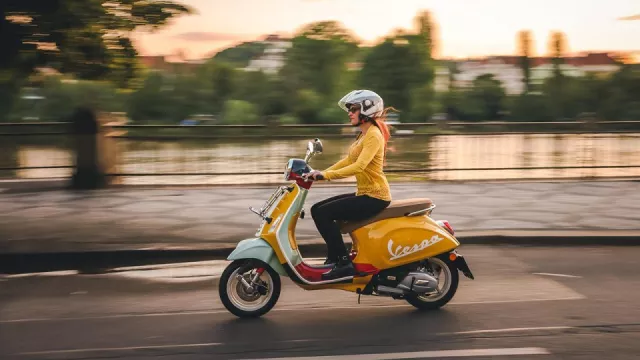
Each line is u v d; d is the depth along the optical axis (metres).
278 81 40.19
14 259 6.80
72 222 8.27
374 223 5.13
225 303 5.09
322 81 42.25
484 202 9.61
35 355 4.38
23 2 8.12
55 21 8.49
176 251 7.05
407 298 5.29
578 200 9.76
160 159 11.37
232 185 11.00
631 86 39.03
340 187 10.75
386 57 44.09
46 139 11.34
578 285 6.02
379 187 5.08
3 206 9.27
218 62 37.75
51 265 6.85
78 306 5.50
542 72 41.81
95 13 8.91
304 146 11.88
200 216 8.65
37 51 8.84
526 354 4.36
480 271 6.51
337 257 5.13
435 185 11.07
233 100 38.31
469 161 12.09
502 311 5.27
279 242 5.02
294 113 40.88
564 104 40.38
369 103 4.99
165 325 5.00
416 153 12.00
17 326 4.98
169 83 35.09
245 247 5.02
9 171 11.51
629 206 9.30
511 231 7.79
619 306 5.39
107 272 6.63
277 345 4.56
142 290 5.98
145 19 9.98
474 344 4.55
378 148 4.96
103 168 10.80
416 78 44.38
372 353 4.39
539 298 5.62
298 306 5.45
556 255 7.14
